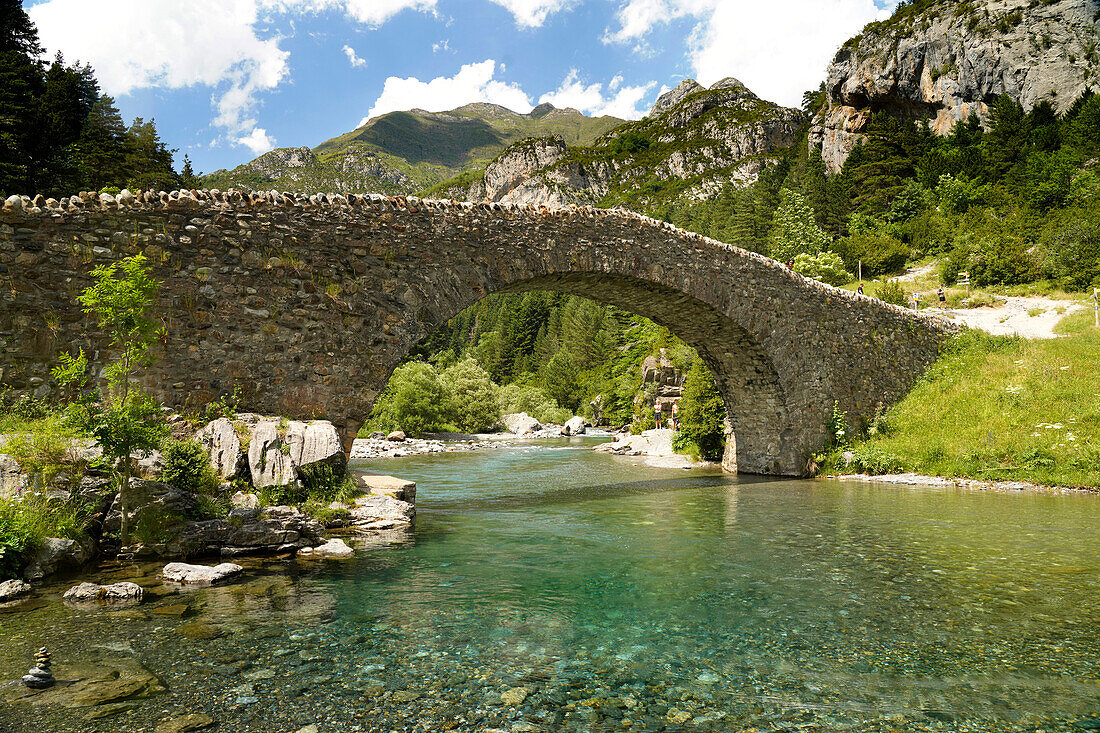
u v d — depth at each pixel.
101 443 7.20
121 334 7.90
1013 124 65.81
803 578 7.48
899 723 3.93
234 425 9.62
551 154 196.25
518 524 11.15
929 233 50.62
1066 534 9.86
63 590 6.30
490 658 4.93
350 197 11.39
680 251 15.42
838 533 10.23
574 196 172.62
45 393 9.02
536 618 5.95
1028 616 6.00
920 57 79.62
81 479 7.48
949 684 4.52
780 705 4.18
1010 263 37.78
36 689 4.12
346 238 11.27
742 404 19.84
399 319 11.63
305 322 10.84
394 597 6.53
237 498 8.47
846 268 48.50
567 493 15.60
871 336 20.59
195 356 9.95
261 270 10.55
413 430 42.59
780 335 17.72
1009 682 4.55
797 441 18.41
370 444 31.00
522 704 4.12
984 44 75.06
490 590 6.89
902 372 21.59
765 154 163.88
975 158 61.88
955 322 25.50
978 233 46.25
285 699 4.10
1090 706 4.16
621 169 187.00
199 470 8.37
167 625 5.41
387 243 11.62
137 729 3.63
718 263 16.20
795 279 18.25
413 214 11.92
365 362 11.30
